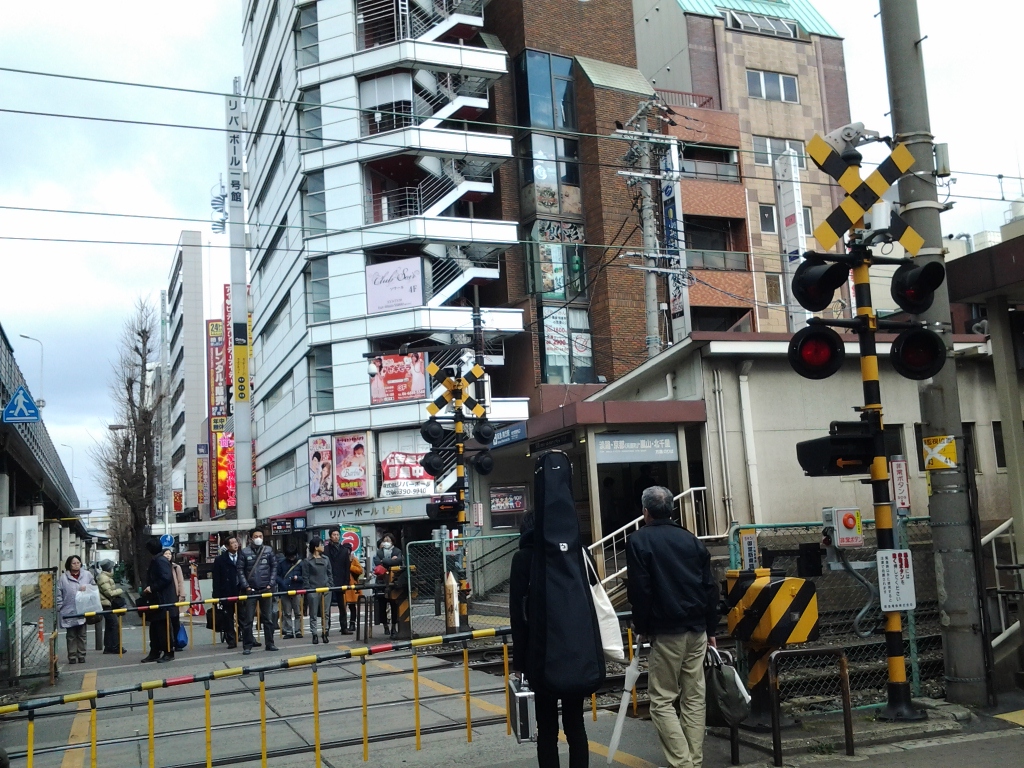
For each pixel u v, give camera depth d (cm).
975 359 1681
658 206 3397
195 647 1733
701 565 641
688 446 1966
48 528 4453
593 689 546
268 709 985
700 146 3797
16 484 3553
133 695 1131
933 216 862
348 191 3778
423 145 3691
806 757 698
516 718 629
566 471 581
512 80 4016
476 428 1762
